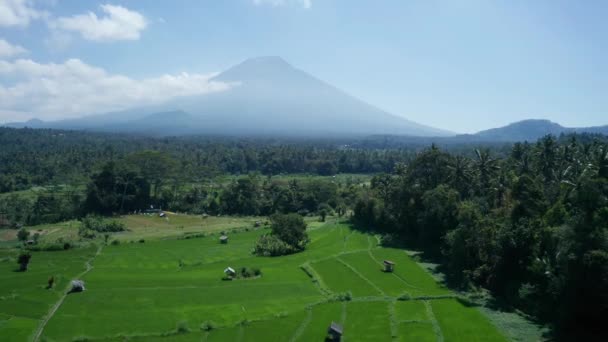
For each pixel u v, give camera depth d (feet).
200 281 228.02
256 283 224.74
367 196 403.54
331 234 359.25
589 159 264.31
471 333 157.07
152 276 236.84
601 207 165.17
